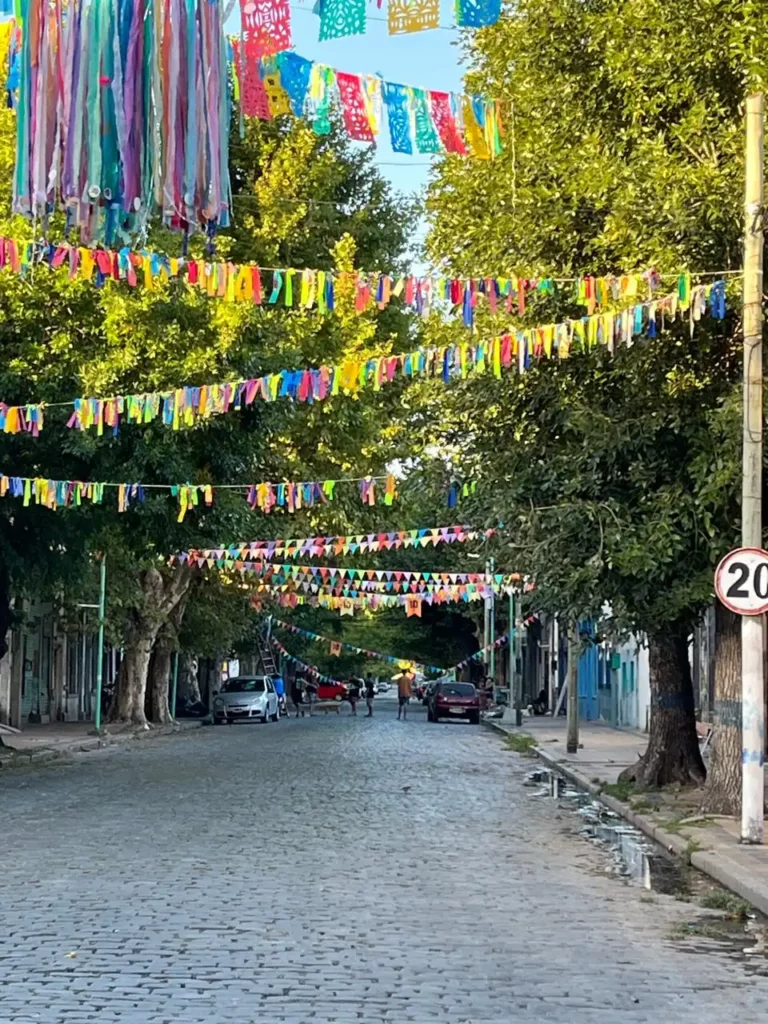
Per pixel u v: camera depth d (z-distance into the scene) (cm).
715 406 1638
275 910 1061
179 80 907
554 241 1734
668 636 2034
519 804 1995
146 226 960
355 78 942
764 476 1598
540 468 1803
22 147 909
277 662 7794
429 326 2123
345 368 1550
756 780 1445
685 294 1321
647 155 1527
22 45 905
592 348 1667
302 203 2956
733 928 1047
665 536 1590
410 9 832
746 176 1437
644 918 1079
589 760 2866
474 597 4069
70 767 2628
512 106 1631
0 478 2167
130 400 1798
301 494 2505
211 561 3616
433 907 1091
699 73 1547
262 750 3167
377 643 8588
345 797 2000
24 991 805
